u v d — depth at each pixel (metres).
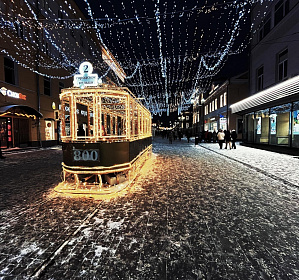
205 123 42.31
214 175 7.06
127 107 5.80
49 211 4.05
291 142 12.53
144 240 2.97
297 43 12.27
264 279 2.19
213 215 3.80
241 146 19.33
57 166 9.15
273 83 15.09
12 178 6.84
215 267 2.38
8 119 15.80
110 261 2.50
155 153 14.01
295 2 12.42
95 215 3.85
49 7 19.98
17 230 3.30
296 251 2.68
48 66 19.81
